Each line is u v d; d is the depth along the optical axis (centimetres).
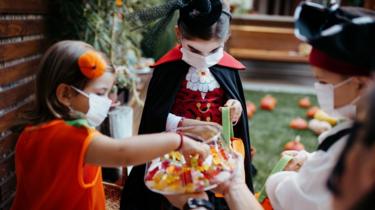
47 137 98
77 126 97
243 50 475
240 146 125
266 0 541
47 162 98
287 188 98
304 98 372
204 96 126
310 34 85
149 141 95
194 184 96
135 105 236
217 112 127
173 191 95
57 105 100
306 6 88
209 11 109
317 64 87
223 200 122
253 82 474
